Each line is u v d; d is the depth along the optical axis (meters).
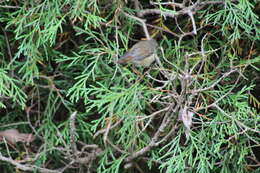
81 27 9.77
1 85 8.78
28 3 9.23
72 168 10.15
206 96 9.09
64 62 10.09
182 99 7.61
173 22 10.00
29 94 9.89
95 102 8.29
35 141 10.29
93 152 9.04
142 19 9.18
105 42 9.60
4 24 9.98
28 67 9.17
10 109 10.38
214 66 9.12
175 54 9.38
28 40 9.67
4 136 9.77
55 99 9.85
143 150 8.48
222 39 9.58
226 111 8.63
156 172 10.19
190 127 8.41
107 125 8.69
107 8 9.47
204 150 9.02
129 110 8.40
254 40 8.85
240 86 9.60
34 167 9.03
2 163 10.08
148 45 8.48
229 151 8.85
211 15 8.82
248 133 8.73
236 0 8.92
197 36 9.63
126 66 8.97
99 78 9.57
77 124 10.09
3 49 9.86
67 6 9.16
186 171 8.73
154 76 9.23
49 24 8.69
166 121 8.03
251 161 9.71
